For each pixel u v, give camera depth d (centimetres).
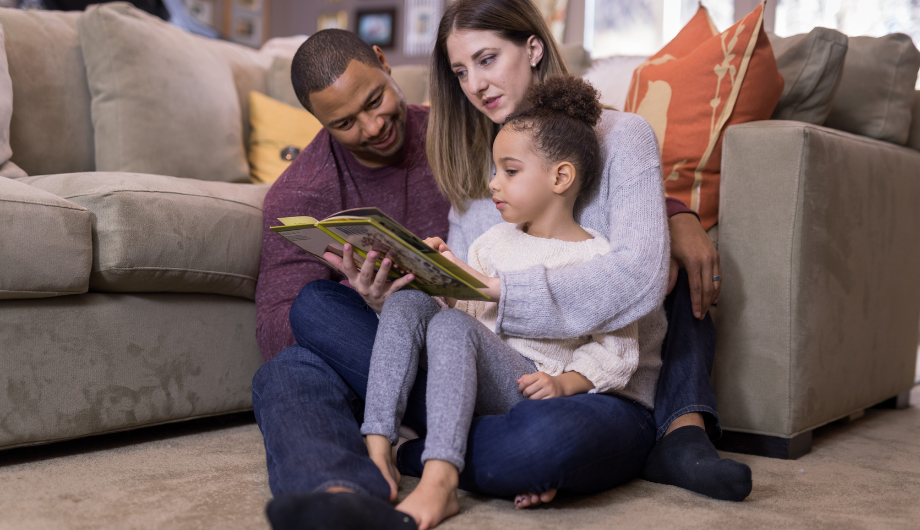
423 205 153
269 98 231
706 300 124
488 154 135
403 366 102
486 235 122
